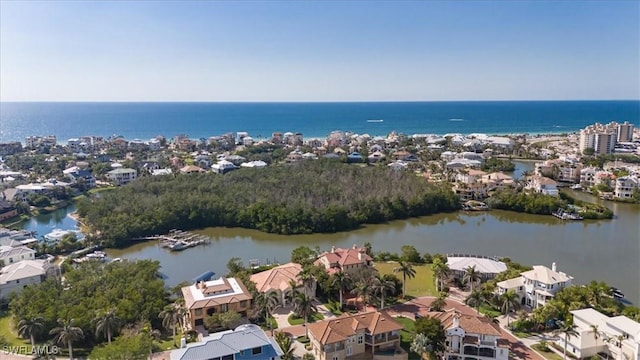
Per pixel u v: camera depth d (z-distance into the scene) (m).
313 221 157.75
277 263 126.69
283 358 71.25
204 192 181.12
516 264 115.31
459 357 76.31
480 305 93.38
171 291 101.75
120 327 81.31
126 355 67.62
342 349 76.00
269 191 180.38
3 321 90.44
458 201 190.38
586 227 165.12
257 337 69.19
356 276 101.75
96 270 104.31
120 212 156.88
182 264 129.50
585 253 135.88
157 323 88.69
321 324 79.38
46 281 97.19
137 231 149.75
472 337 76.19
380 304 96.94
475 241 148.88
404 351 78.50
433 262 118.19
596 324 79.44
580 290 92.56
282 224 157.50
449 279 107.69
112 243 143.25
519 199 186.50
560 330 79.88
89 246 140.38
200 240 148.38
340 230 160.75
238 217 162.88
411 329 86.12
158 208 160.62
